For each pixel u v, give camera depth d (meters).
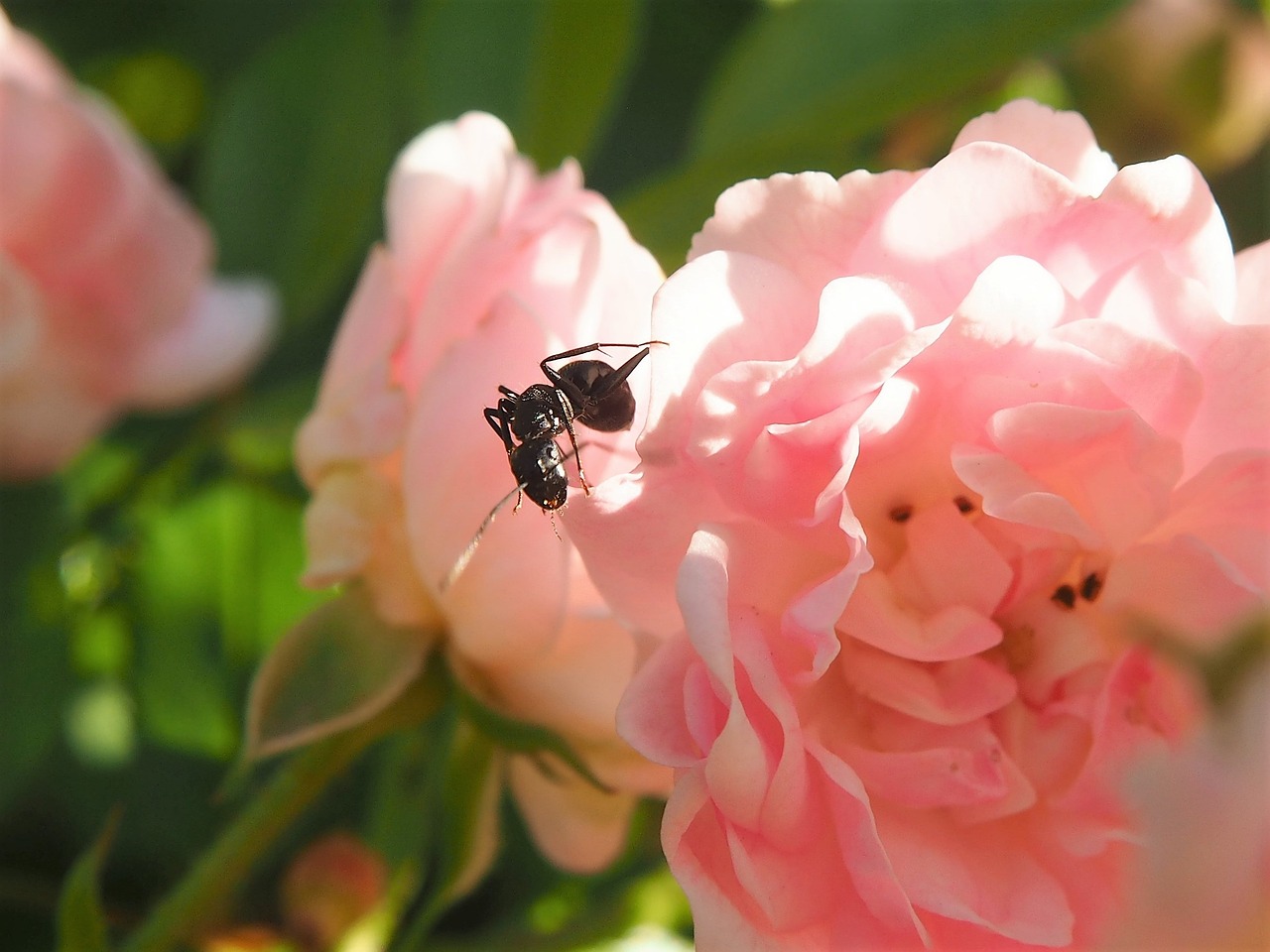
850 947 0.13
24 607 0.18
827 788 0.13
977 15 0.18
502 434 0.14
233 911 0.17
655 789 0.15
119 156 0.18
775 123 0.18
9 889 0.18
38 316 0.18
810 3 0.18
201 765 0.18
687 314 0.13
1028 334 0.13
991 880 0.14
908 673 0.14
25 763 0.17
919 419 0.14
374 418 0.14
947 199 0.13
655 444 0.13
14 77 0.18
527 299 0.14
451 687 0.15
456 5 0.18
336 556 0.15
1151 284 0.13
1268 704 0.10
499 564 0.14
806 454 0.13
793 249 0.13
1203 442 0.13
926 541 0.14
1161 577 0.14
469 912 0.18
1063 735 0.14
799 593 0.13
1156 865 0.10
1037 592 0.14
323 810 0.18
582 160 0.18
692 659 0.13
